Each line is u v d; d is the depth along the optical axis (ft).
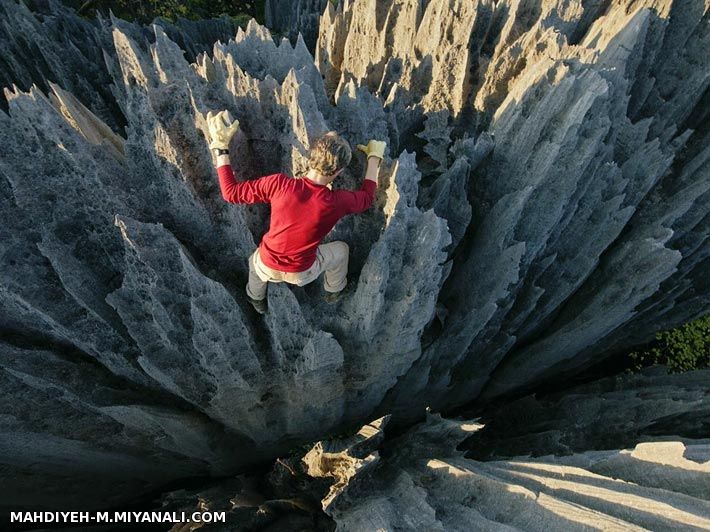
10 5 27.53
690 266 25.46
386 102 20.40
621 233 23.53
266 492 25.21
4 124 14.20
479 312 20.54
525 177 19.39
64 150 14.73
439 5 20.59
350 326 18.48
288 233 13.65
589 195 20.97
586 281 23.81
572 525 14.57
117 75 25.38
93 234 16.71
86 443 21.15
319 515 21.66
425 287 17.56
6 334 18.44
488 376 25.67
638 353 30.25
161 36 14.71
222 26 40.16
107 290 17.72
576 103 17.54
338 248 15.99
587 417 23.76
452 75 21.01
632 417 22.90
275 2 50.60
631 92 23.02
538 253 21.66
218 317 16.66
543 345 24.03
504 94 21.04
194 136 15.76
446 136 21.33
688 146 24.06
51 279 17.08
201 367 18.89
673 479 15.65
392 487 19.10
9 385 18.61
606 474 17.06
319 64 26.76
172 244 15.94
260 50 18.28
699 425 22.67
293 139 16.06
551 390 29.63
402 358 20.35
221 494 23.68
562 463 17.95
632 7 21.97
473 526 16.06
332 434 26.22
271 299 16.47
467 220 19.58
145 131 15.24
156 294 16.43
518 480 17.07
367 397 22.89
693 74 22.62
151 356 18.22
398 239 16.22
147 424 20.22
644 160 21.30
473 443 25.89
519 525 15.55
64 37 29.45
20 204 15.58
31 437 19.75
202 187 16.51
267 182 13.34
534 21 21.81
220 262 18.13
